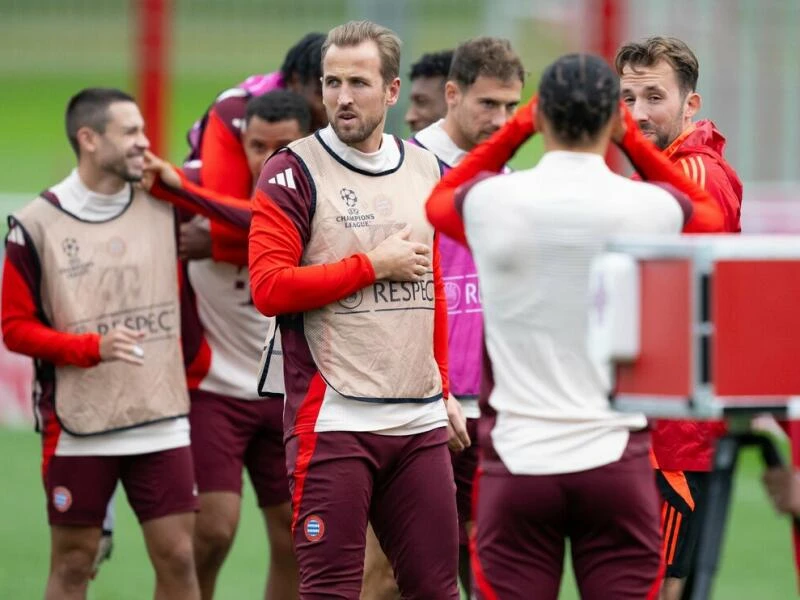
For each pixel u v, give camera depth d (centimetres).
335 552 1786
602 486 1503
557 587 1556
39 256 2069
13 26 14012
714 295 1355
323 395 1798
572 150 1527
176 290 2153
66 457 2088
